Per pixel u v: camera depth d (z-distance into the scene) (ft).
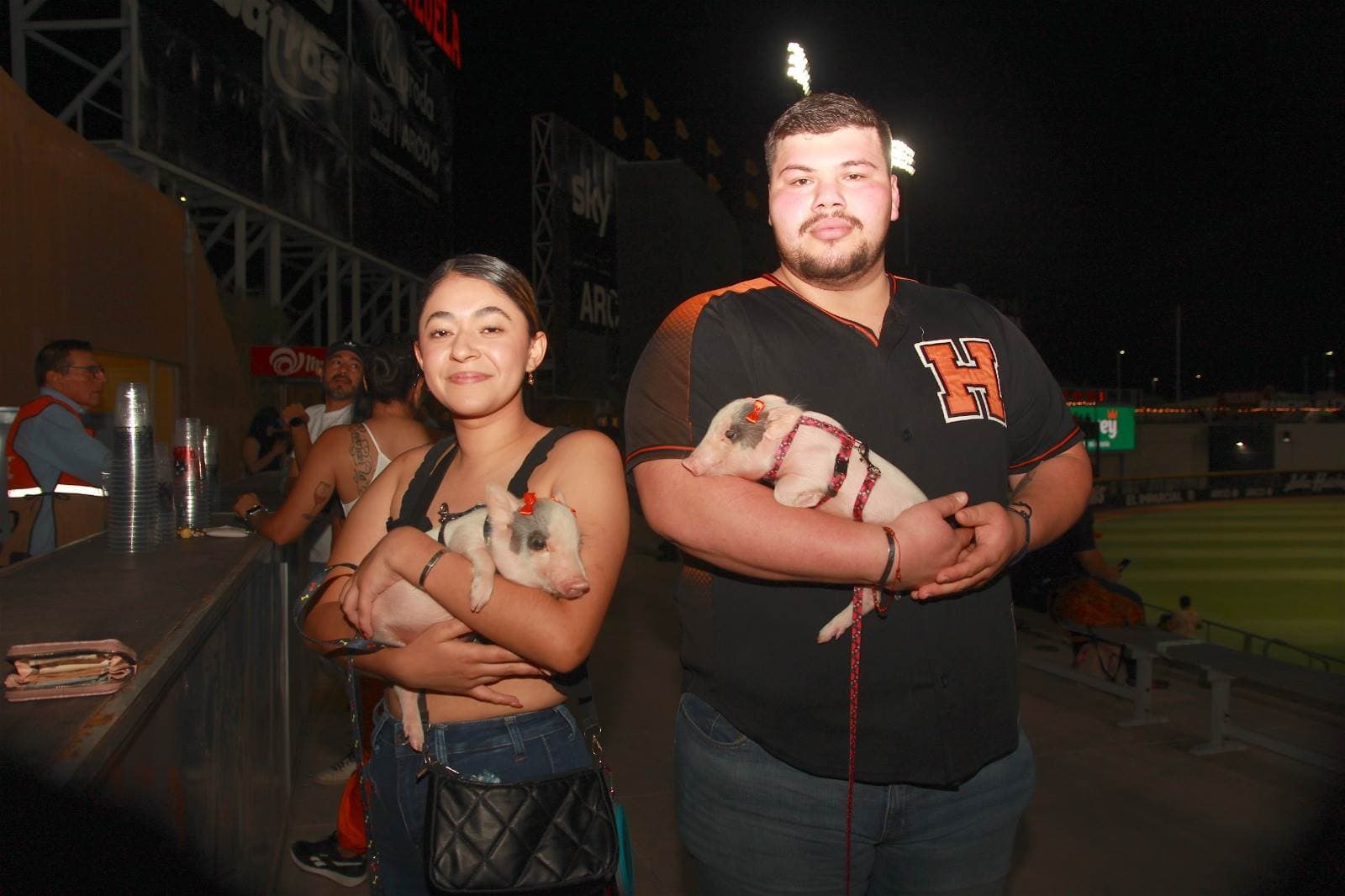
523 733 6.03
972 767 5.93
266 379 51.31
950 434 6.03
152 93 44.24
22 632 5.53
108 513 9.13
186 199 49.14
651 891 11.43
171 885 5.24
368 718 10.66
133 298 30.48
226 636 7.60
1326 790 13.93
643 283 27.73
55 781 3.35
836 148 5.98
